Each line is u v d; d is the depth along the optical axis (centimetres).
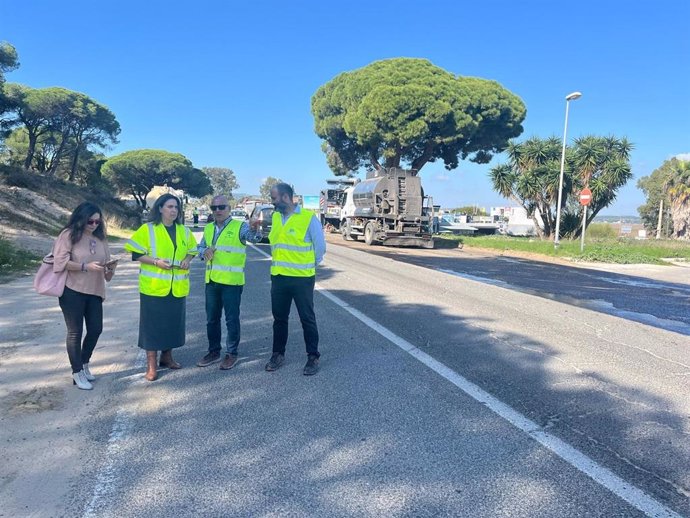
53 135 4984
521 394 506
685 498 325
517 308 977
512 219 5844
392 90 3275
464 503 317
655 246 2705
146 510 307
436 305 971
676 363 629
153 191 7025
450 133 3444
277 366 570
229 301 568
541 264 1922
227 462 365
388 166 3788
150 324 521
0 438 394
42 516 300
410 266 1672
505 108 3638
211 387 513
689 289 1375
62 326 734
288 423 431
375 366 585
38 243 1830
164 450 381
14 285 1059
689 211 4134
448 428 425
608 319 901
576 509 311
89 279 494
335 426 426
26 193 2889
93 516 300
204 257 563
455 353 646
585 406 477
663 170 6619
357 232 2922
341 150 4325
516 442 400
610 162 3275
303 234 553
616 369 597
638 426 434
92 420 431
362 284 1220
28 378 523
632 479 347
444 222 4859
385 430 420
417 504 316
